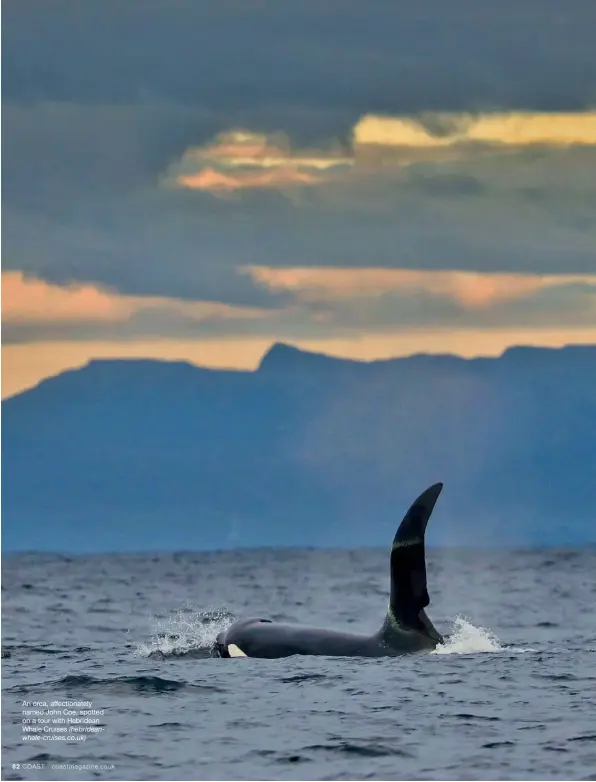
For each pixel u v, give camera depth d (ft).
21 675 282.97
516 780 188.75
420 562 283.38
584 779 188.44
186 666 280.92
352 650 285.43
